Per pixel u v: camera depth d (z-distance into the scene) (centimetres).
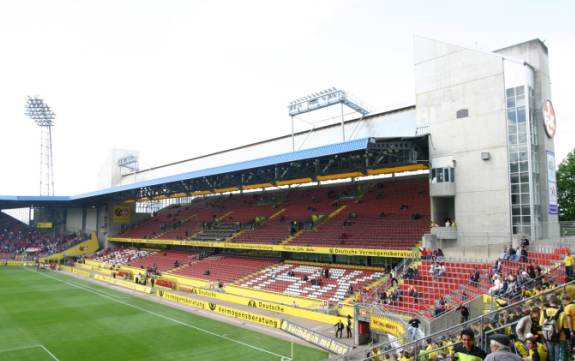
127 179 8956
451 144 3506
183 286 5097
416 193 4859
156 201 9050
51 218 9844
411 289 2981
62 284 5853
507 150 3231
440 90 3603
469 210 3388
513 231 3183
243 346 2900
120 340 3059
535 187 3209
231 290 4622
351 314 3328
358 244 4191
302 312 3631
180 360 2622
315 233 4794
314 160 4469
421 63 3731
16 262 8188
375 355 1973
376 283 3719
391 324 2509
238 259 5628
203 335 3194
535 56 3341
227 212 6769
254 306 4078
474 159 3384
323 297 3819
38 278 6438
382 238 4144
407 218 4391
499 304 1931
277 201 6319
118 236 8150
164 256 6862
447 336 1677
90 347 2889
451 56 3553
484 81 3369
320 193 5931
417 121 3731
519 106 3200
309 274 4416
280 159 4194
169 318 3791
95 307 4272
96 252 8488
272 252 5347
